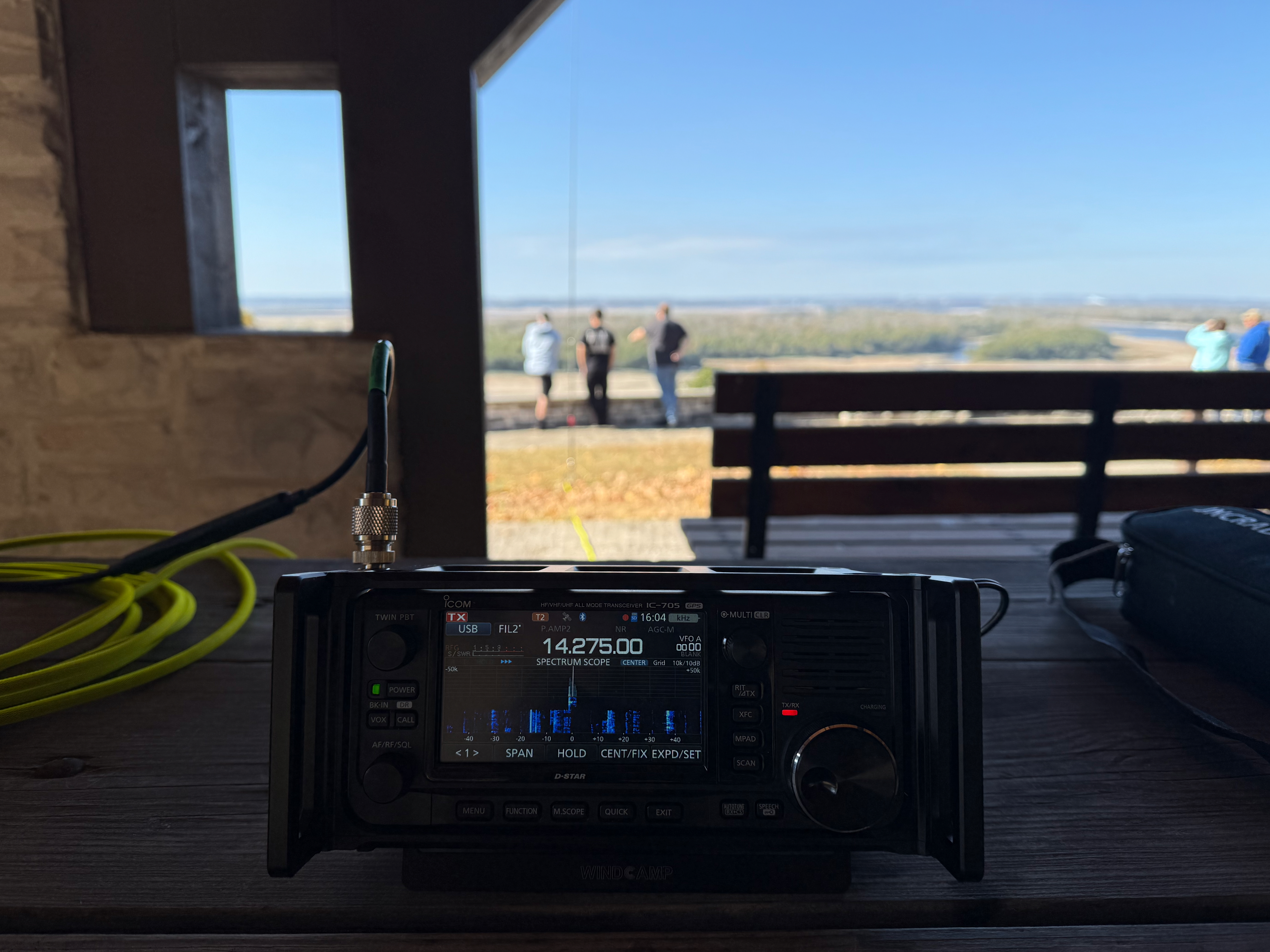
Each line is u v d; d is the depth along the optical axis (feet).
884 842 1.28
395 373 7.82
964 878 1.24
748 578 1.35
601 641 1.33
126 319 7.57
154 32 7.20
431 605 1.33
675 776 1.29
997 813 1.55
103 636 2.39
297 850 1.24
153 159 7.36
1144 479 8.27
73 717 1.90
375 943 1.21
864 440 7.91
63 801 1.56
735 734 1.30
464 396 7.95
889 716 1.31
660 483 26.86
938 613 1.31
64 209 7.23
